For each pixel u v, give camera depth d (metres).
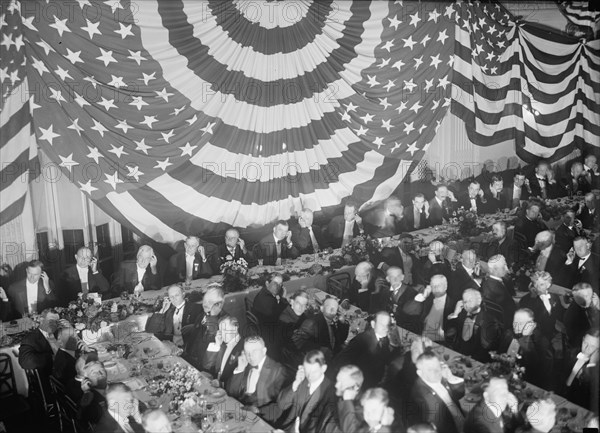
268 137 7.20
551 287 7.71
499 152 8.45
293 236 7.52
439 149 8.13
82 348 6.08
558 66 8.59
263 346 6.27
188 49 6.60
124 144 6.49
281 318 7.09
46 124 6.15
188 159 6.82
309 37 7.16
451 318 7.60
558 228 8.49
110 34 6.24
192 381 5.53
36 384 6.13
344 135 7.57
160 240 6.85
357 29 7.34
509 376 6.14
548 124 8.65
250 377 6.25
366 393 6.05
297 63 7.16
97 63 6.24
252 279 7.12
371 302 7.64
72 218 6.45
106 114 6.36
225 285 6.97
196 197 6.94
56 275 6.44
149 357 5.91
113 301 6.63
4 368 6.03
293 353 6.88
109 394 5.32
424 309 7.66
